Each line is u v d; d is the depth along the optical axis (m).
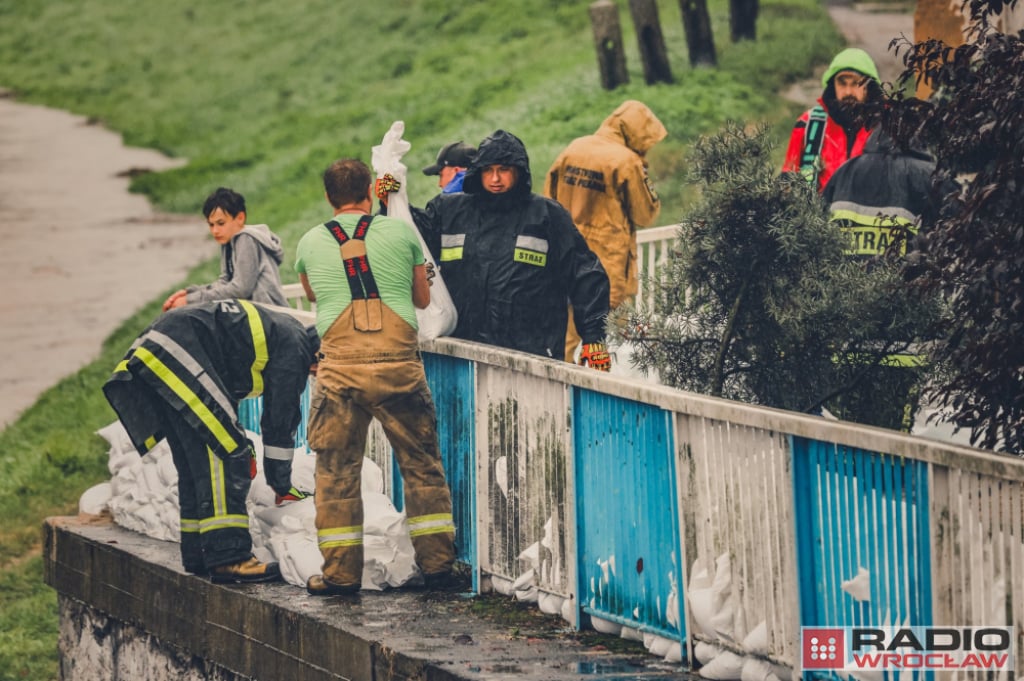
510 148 26.91
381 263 24.84
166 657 28.30
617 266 34.66
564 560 23.91
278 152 105.50
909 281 21.97
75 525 32.41
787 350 25.44
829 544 19.16
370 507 26.38
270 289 30.45
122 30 159.38
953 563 17.41
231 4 159.62
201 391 26.00
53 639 43.50
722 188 25.05
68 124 132.00
